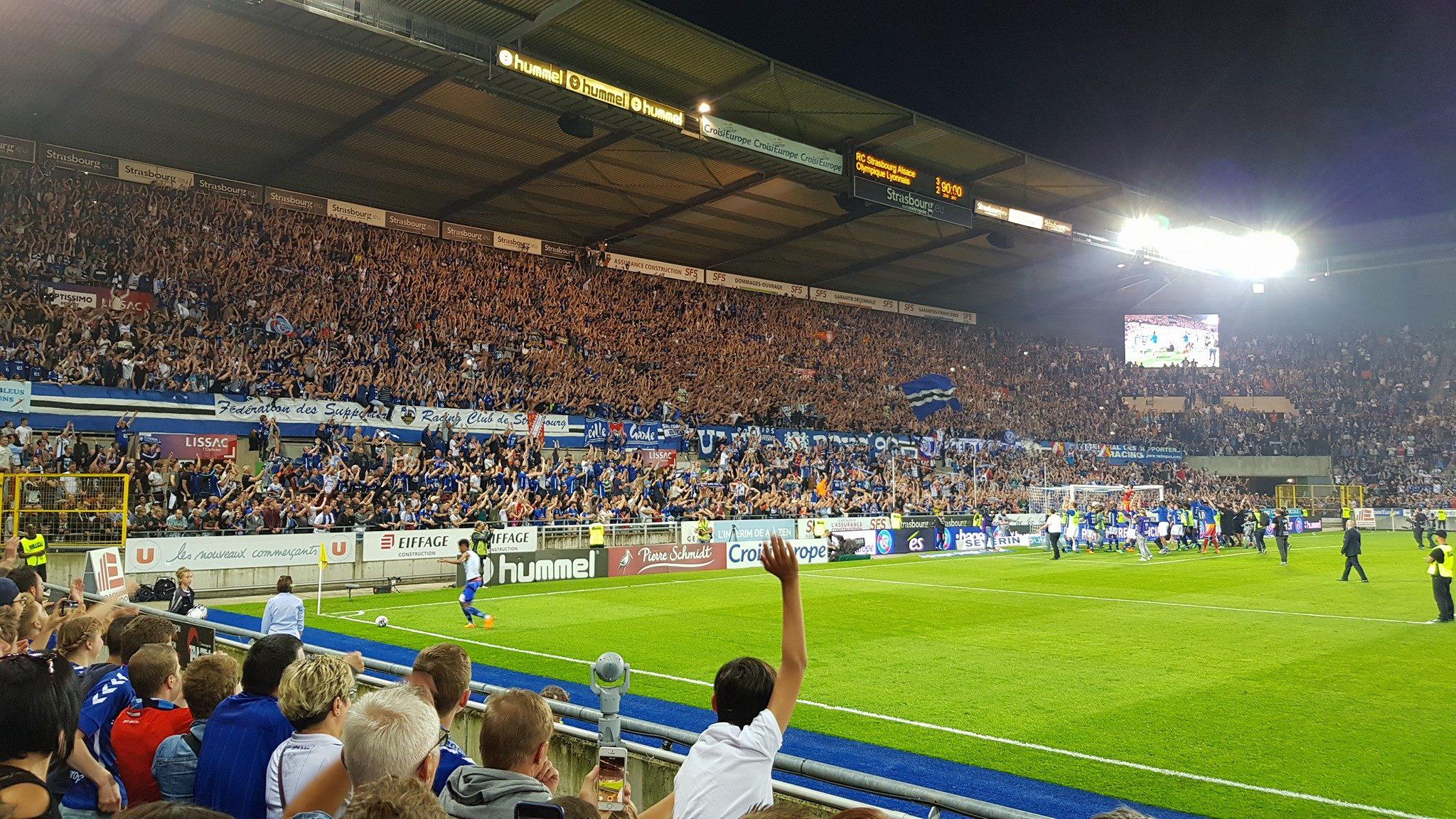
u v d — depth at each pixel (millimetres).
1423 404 59219
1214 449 59250
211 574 22359
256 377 27406
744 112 27250
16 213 25656
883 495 40438
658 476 34625
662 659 14234
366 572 24906
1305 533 50219
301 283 30766
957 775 8336
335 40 18312
